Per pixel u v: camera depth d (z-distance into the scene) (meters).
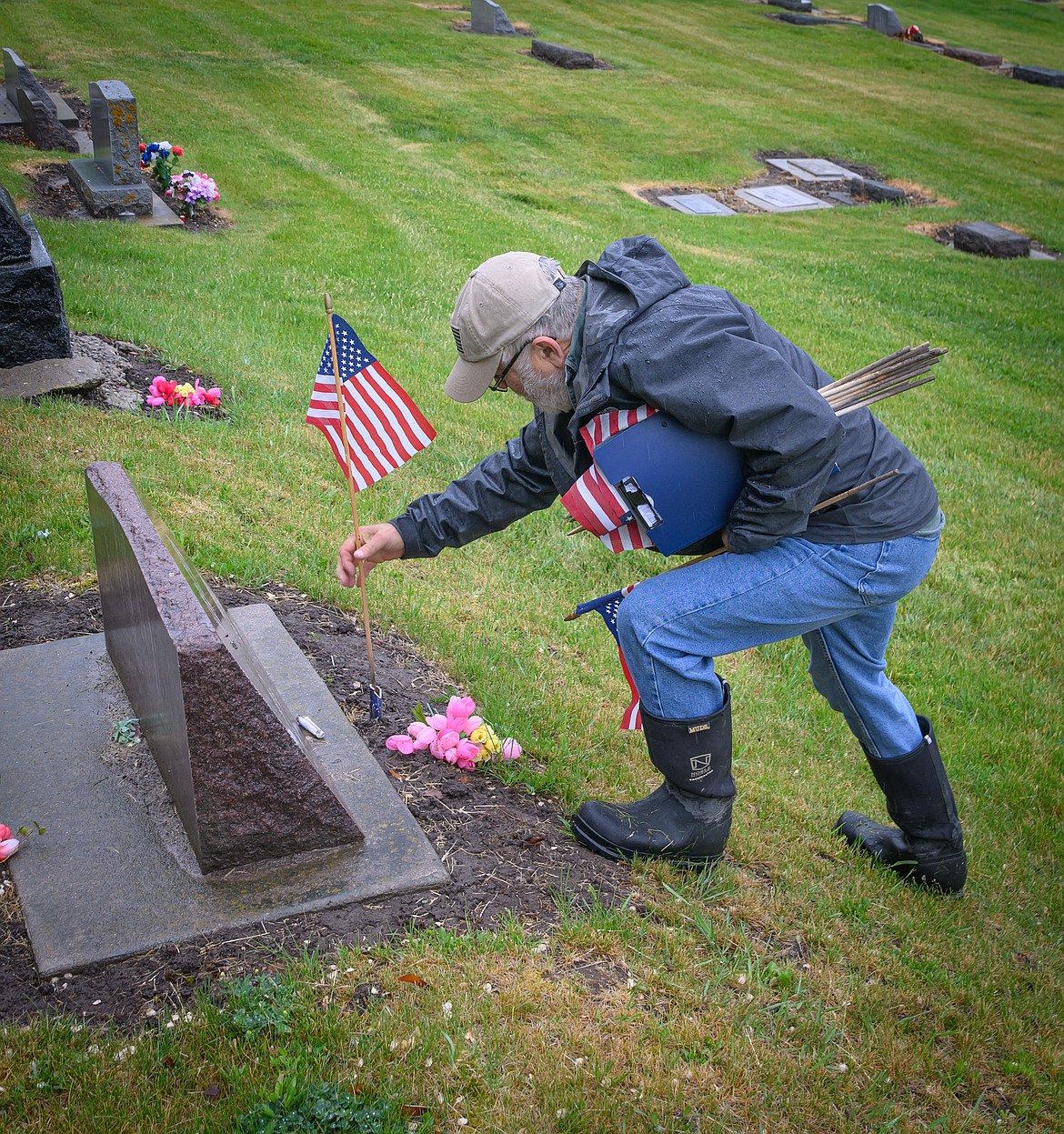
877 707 3.24
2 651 3.65
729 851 3.34
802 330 10.29
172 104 15.19
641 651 2.82
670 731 2.90
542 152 15.84
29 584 4.10
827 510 2.77
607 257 2.70
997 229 14.66
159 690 2.83
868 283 12.40
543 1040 2.39
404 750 3.37
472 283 2.62
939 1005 2.88
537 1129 2.19
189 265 9.44
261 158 13.45
